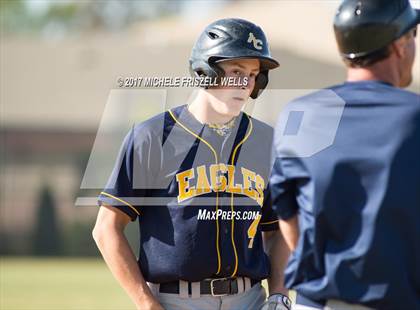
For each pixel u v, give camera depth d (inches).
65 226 3846.0
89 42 4598.9
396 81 530.0
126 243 597.9
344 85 530.0
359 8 518.3
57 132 4242.1
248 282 612.4
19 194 4195.4
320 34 4581.7
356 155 504.1
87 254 3811.5
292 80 3784.5
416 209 494.3
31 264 3115.2
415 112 505.4
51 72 4468.5
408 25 519.2
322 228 508.7
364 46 518.6
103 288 2144.4
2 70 4485.7
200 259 591.5
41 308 1713.8
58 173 4212.6
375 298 494.6
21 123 4234.7
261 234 627.5
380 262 493.0
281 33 4672.7
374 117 510.0
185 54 4156.0
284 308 617.3
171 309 598.5
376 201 497.0
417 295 498.6
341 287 501.7
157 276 597.9
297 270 521.7
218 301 600.4
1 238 3983.8
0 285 2230.6
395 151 499.2
